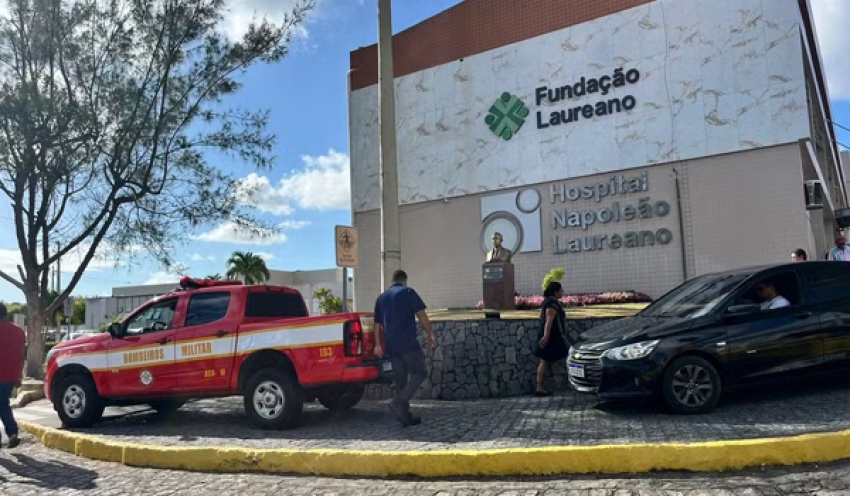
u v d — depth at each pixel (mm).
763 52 15570
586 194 17828
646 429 6570
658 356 7301
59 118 13523
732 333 7438
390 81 12547
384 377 8188
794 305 7750
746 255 15453
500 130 19516
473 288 19781
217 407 10781
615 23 17703
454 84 20578
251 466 6523
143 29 14703
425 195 20875
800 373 7559
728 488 4961
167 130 14742
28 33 14133
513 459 5684
